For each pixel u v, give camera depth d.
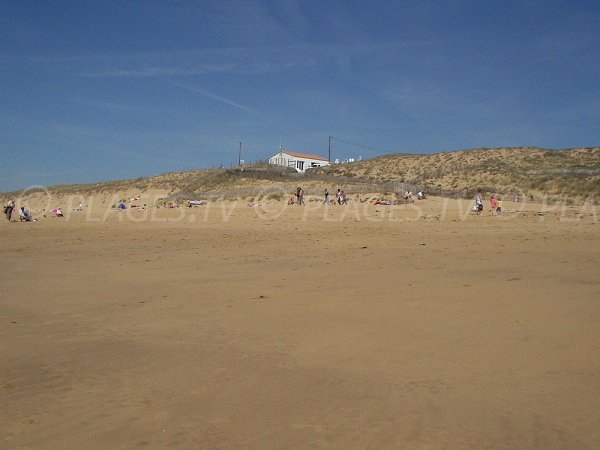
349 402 4.90
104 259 15.78
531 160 72.44
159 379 5.60
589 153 72.62
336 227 25.59
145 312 8.77
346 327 7.43
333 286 10.50
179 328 7.68
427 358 6.04
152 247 18.72
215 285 11.00
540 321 7.32
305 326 7.57
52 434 4.40
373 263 13.79
